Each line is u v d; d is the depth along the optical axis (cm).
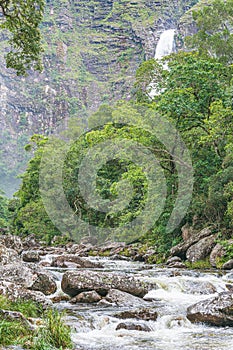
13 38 2417
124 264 2455
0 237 2744
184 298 1422
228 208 2241
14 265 1424
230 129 2555
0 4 2361
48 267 2003
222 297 1120
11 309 1071
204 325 1088
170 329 1058
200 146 2817
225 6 4559
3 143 17425
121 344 925
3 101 18175
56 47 19962
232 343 931
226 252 2212
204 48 4559
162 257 2617
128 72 18762
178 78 2831
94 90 18812
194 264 2280
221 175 2431
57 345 852
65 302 1305
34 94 18800
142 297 1405
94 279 1373
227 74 3086
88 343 930
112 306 1262
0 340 841
